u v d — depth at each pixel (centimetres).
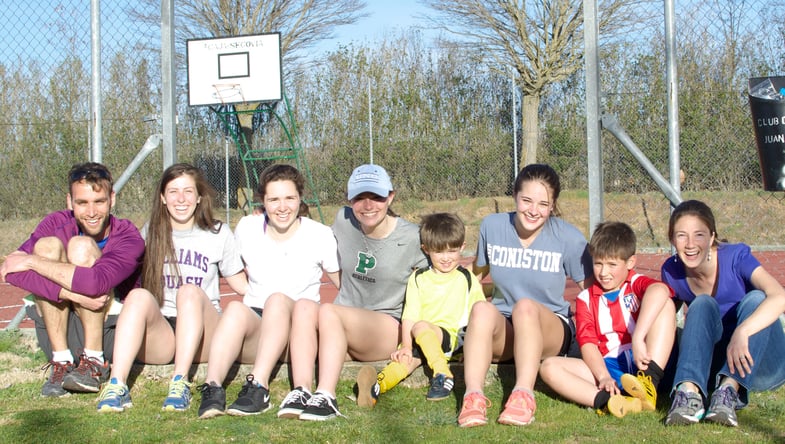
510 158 1281
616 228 324
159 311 337
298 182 356
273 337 318
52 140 1167
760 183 1014
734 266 318
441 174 1302
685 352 296
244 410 301
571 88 1311
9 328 468
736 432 277
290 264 362
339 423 294
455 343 348
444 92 1381
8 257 328
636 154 438
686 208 316
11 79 1144
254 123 1489
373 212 342
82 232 363
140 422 294
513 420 288
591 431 280
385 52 1462
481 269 375
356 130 1414
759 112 513
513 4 1424
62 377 338
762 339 300
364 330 339
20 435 276
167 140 479
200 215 359
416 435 278
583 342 323
